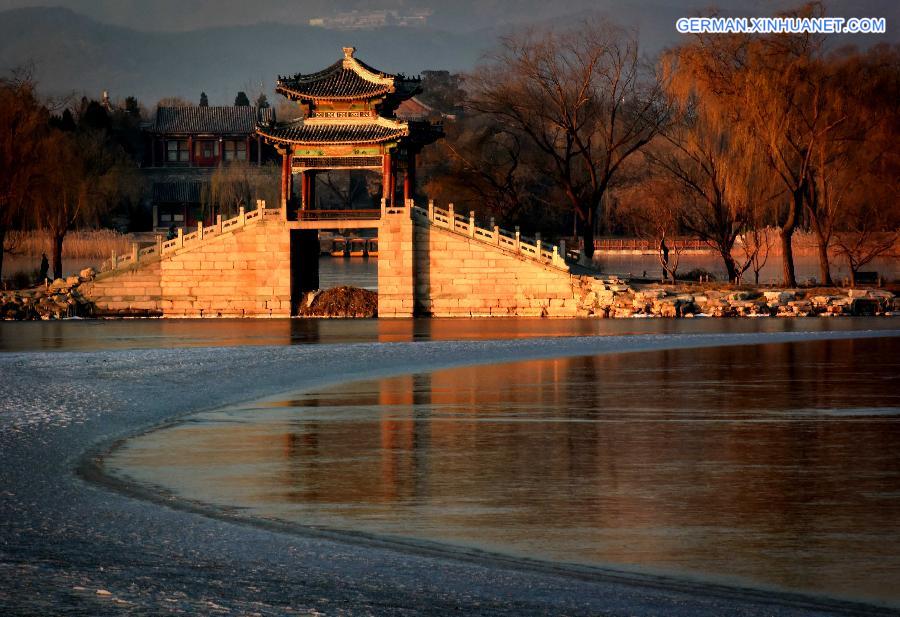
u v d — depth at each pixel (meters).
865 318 84.62
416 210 88.69
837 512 26.64
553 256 87.75
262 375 53.09
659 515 26.45
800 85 89.12
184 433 37.78
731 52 91.69
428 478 30.53
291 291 89.50
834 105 88.00
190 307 89.94
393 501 27.92
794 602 20.44
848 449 34.28
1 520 25.91
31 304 89.81
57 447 34.81
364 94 89.94
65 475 30.97
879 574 22.00
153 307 90.19
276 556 23.12
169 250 89.94
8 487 29.34
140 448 35.03
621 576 21.91
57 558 22.97
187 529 25.20
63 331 78.56
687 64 91.88
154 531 25.03
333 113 91.69
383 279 88.31
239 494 28.72
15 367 54.62
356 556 23.17
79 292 90.75
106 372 53.06
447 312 88.25
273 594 20.81
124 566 22.44
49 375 51.72
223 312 89.62
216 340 71.56
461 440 36.28
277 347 64.94
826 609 20.08
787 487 29.25
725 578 21.80
